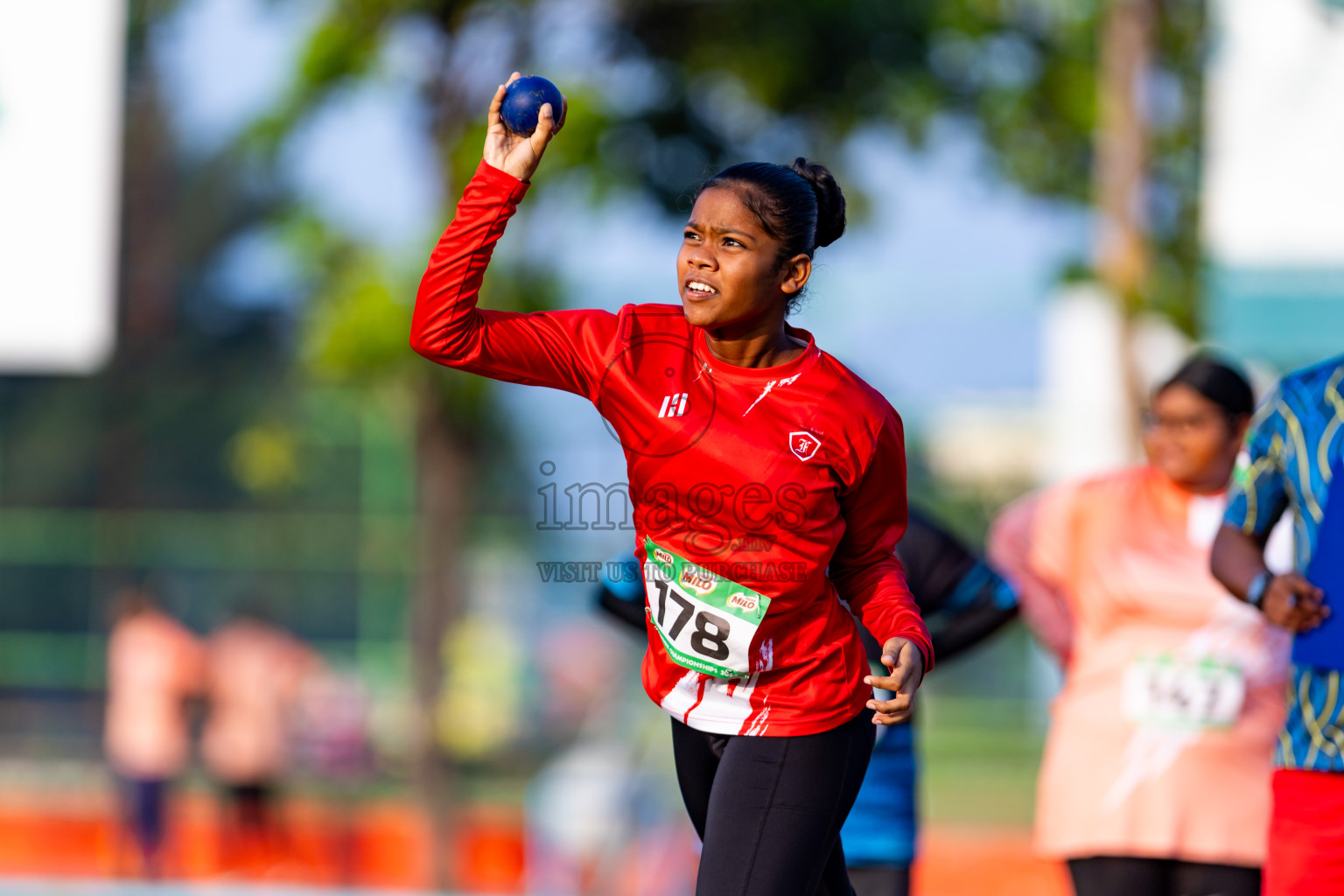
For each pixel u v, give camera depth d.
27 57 41.56
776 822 9.88
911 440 52.50
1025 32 35.31
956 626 15.45
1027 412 52.38
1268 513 13.03
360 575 63.28
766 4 32.38
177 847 46.19
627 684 57.91
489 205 9.55
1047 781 15.34
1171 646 14.90
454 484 37.78
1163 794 14.58
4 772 60.03
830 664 10.12
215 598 62.94
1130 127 35.41
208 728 46.94
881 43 32.97
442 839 38.97
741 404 9.66
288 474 64.25
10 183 41.88
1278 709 14.72
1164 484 15.55
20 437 69.56
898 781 14.87
